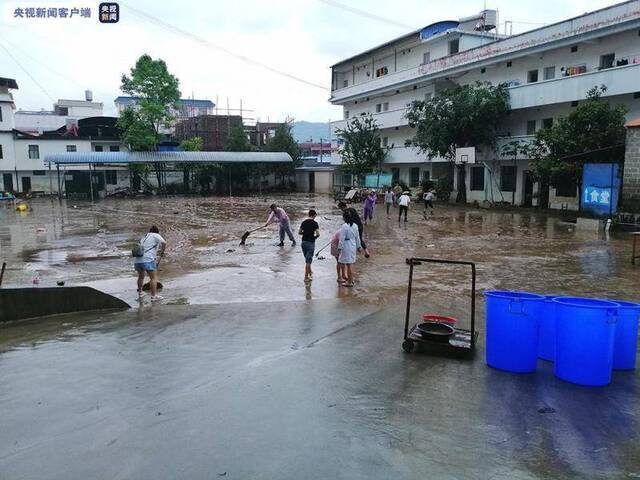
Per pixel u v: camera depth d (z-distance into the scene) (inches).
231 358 249.0
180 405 188.9
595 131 983.6
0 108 2122.3
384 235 778.8
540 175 1063.0
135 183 2158.0
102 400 202.1
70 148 2217.0
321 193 2225.6
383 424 171.5
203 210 1312.7
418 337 245.6
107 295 375.6
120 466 148.3
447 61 1547.7
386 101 1937.7
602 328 197.9
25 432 175.5
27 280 478.3
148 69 2041.1
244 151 2374.5
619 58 1093.8
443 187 1535.4
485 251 618.5
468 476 140.6
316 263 544.7
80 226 951.0
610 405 185.5
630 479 139.5
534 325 214.2
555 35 1200.2
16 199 1914.4
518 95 1269.7
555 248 638.5
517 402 188.4
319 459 149.2
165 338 290.0
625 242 687.1
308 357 240.4
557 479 139.3
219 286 439.2
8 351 277.9
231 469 144.6
